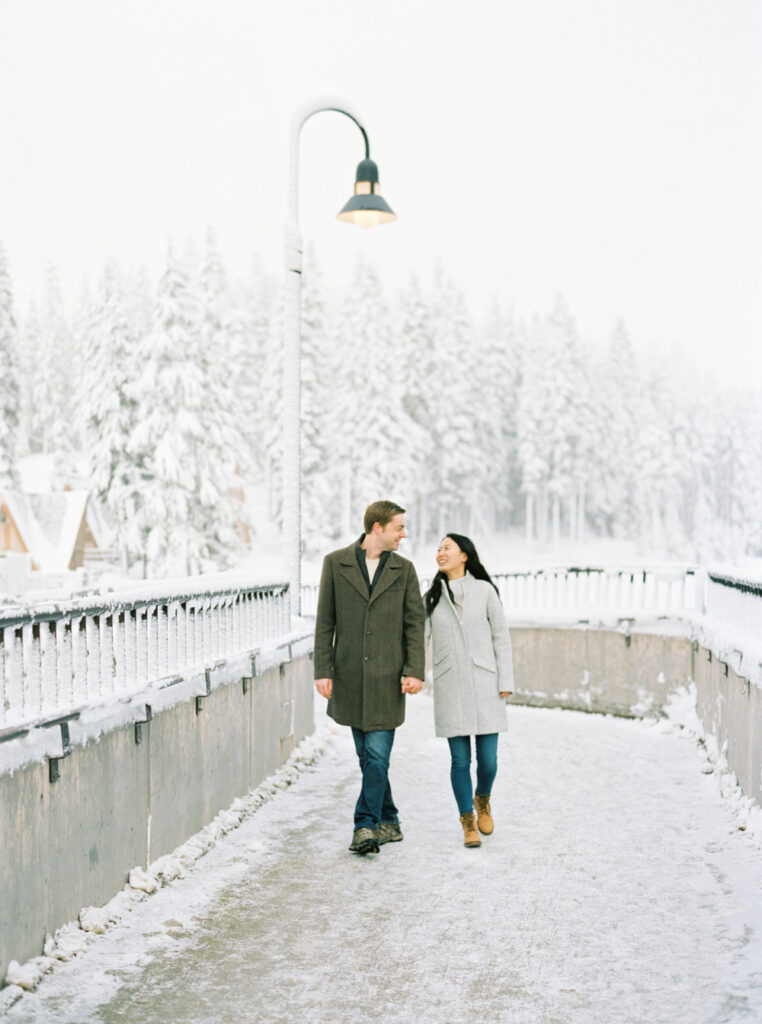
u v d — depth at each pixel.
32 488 92.56
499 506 91.19
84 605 4.64
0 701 3.93
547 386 85.12
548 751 9.63
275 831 6.50
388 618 6.18
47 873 4.18
